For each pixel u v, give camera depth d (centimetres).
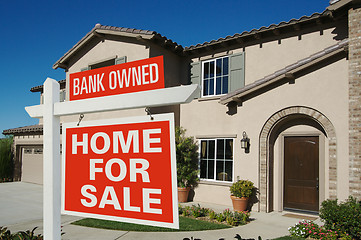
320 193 927
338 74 862
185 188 1147
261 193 990
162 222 196
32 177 1856
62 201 249
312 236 674
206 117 1209
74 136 247
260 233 720
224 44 1182
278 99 974
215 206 1076
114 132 226
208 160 1178
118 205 218
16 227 801
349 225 673
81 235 691
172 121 197
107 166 227
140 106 208
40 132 1783
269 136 1002
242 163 1045
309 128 966
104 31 1271
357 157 762
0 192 1453
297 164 987
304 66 898
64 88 1786
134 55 1202
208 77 1256
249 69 1136
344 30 952
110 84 230
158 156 202
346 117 838
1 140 2006
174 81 1290
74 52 1404
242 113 1058
